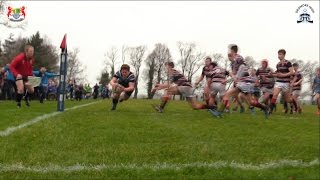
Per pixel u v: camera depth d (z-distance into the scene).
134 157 5.33
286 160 5.38
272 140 7.08
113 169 4.64
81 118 9.69
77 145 6.02
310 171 4.73
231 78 12.14
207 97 15.02
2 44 76.38
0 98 22.59
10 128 7.53
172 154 5.58
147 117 10.66
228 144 6.49
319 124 10.39
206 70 14.99
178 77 13.63
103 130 7.61
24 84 13.49
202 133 7.72
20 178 4.19
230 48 12.37
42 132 7.11
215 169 4.74
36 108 13.38
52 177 4.27
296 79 17.09
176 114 12.12
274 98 14.24
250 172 4.62
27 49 12.91
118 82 13.46
